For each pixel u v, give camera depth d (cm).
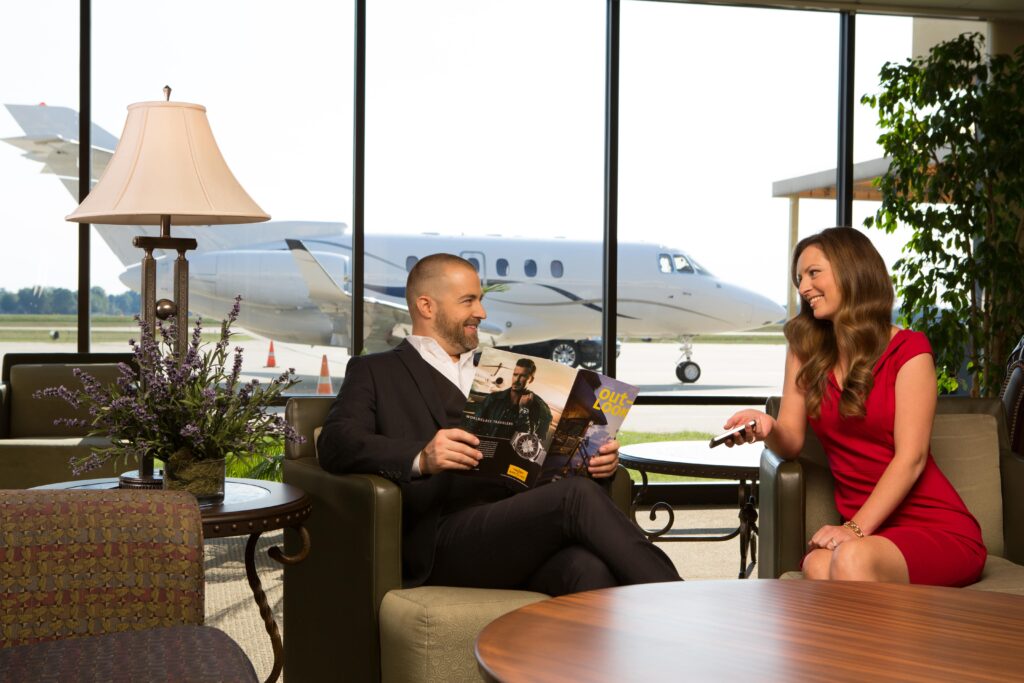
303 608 244
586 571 203
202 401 206
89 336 539
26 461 435
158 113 234
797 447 247
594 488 209
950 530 227
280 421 217
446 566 222
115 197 226
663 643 131
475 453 214
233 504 211
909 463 226
